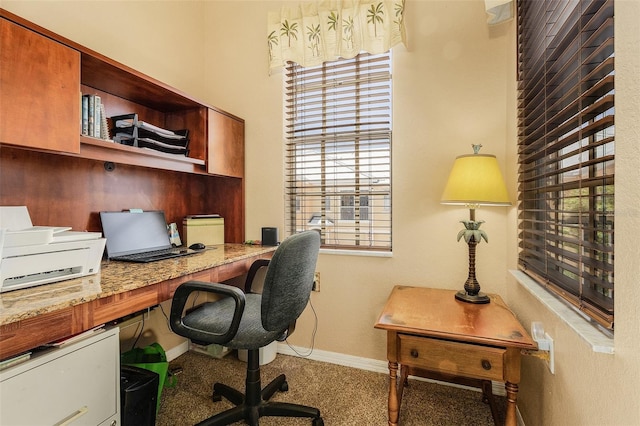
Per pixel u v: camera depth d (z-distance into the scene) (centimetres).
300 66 211
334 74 204
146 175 191
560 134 104
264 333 125
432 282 180
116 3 173
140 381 128
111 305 105
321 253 204
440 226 178
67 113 117
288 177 221
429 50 180
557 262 106
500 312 134
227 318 134
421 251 182
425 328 118
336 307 201
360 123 198
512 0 146
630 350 59
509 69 160
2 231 95
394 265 188
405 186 185
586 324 80
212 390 170
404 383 166
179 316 124
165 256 159
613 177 70
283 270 117
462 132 174
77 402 101
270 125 219
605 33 75
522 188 141
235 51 228
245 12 225
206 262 153
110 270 132
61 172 146
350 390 171
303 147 217
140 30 188
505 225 167
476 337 111
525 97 133
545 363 108
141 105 187
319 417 142
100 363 109
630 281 60
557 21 101
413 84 183
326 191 212
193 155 193
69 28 151
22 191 132
